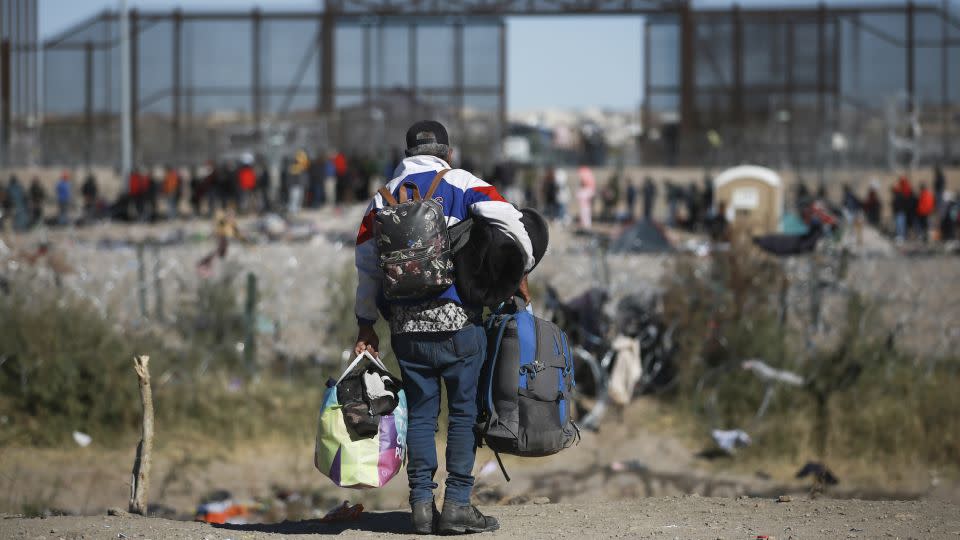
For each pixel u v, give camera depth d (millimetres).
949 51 99000
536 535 10914
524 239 10461
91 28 99500
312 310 33875
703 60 100625
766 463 24203
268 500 20891
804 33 100000
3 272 30906
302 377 28609
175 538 11062
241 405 26438
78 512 18750
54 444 24391
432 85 100750
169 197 75500
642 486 22109
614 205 75750
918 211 65438
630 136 115500
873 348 27812
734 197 54219
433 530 11047
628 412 27375
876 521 11312
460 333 10594
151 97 99938
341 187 79062
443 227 10516
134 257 42656
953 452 24016
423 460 10961
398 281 10422
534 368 10742
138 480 13094
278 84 100938
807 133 93875
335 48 101000
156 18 100062
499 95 100500
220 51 100688
